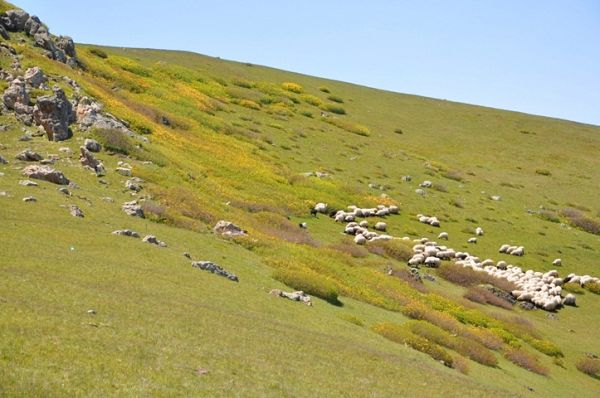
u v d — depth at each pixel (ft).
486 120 568.00
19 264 88.74
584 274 257.14
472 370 126.00
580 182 416.46
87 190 149.79
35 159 155.12
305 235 208.33
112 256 107.65
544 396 125.59
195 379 64.03
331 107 497.87
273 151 327.26
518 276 236.63
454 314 174.60
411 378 92.58
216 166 249.75
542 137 533.55
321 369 82.84
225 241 157.28
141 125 236.84
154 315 83.35
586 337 194.49
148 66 438.81
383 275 187.93
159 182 182.70
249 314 101.65
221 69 542.16
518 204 346.33
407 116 540.93
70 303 77.71
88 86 241.96
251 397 63.72
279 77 579.48
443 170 385.70
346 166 344.49
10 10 256.32
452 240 269.44
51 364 57.36
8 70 208.33
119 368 60.95
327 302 138.21
